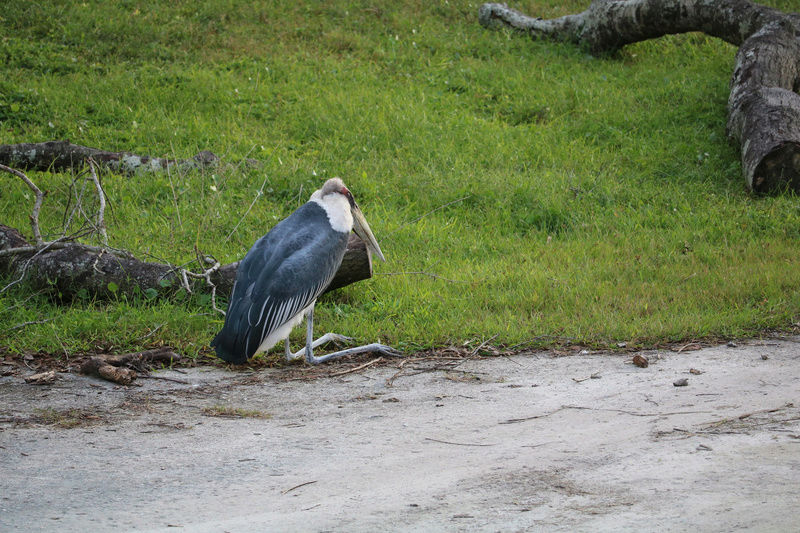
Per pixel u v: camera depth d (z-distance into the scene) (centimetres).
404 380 922
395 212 1593
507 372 942
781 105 1789
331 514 555
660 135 2005
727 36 2256
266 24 2622
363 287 1261
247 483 622
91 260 1186
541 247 1462
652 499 561
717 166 1836
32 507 571
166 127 1930
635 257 1397
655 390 855
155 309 1123
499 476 623
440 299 1212
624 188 1722
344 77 2319
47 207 1525
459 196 1662
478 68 2411
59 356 998
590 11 2531
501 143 1942
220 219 1487
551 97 2231
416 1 2833
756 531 494
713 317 1109
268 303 910
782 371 911
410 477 629
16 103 2002
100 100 2077
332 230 1005
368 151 1883
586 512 543
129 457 682
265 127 2005
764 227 1532
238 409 822
